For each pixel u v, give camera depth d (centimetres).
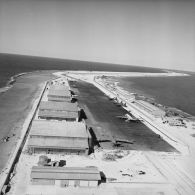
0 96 11288
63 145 6062
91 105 11719
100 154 6306
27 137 6850
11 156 5653
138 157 6375
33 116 8725
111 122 9331
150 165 5997
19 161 5469
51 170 4878
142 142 7519
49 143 6053
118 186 4931
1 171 4972
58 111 8838
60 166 5450
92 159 5972
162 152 6875
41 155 5878
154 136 8206
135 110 11569
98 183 4934
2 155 5672
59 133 6456
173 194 4881
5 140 6469
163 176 5531
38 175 4681
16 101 10700
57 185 4697
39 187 4584
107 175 5291
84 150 6141
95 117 9738
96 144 6938
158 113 10812
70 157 5950
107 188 4816
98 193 4619
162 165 6069
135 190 4859
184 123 10081
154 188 5009
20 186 4556
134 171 5603
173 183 5288
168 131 8875
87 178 4778
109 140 7362
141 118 10269
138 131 8594
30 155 5825
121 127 8856
